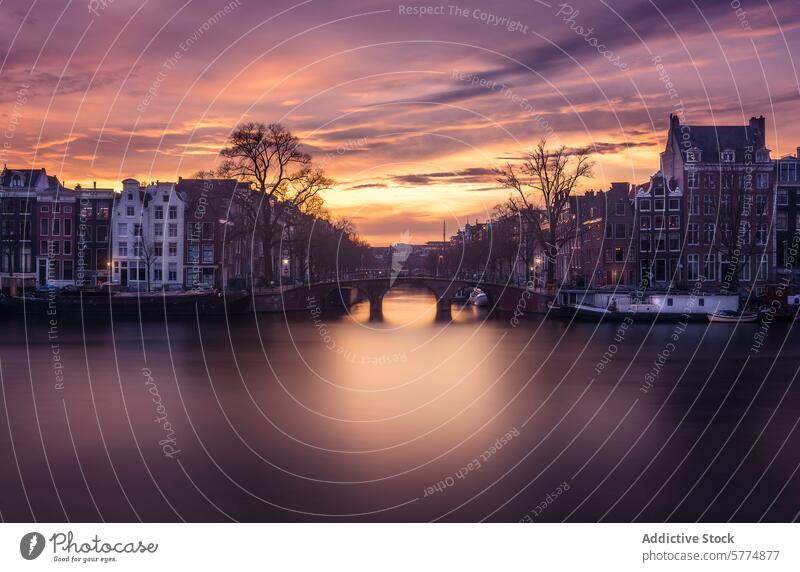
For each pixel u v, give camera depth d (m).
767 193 116.94
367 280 126.06
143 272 125.88
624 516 29.73
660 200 119.06
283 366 65.81
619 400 51.16
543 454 37.78
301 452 38.19
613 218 120.62
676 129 121.56
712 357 70.38
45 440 39.72
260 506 30.56
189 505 30.62
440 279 127.25
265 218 106.81
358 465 36.00
